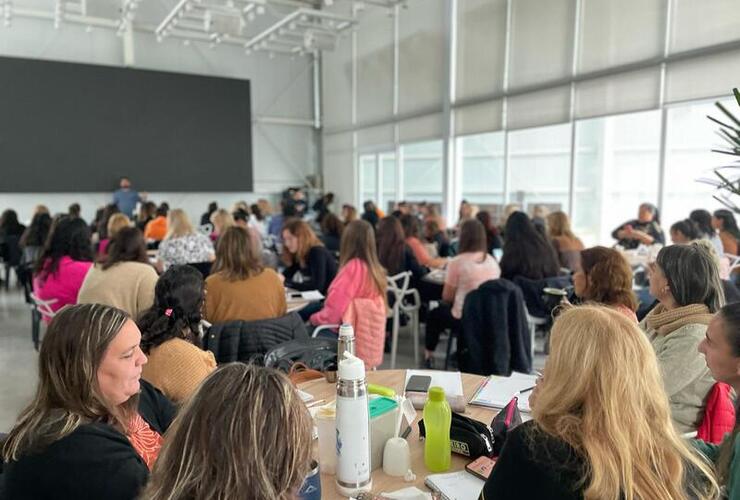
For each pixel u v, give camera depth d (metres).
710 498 0.89
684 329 1.58
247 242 2.46
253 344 2.12
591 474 0.79
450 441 1.31
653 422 0.85
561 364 0.87
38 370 0.99
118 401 1.04
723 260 3.21
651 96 5.04
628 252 4.70
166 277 1.64
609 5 5.31
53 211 8.53
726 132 1.71
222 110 9.64
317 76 10.91
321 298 3.33
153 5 9.04
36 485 0.88
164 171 9.20
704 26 4.56
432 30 7.80
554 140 7.38
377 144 9.39
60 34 8.45
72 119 8.38
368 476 1.13
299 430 0.69
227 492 0.63
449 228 7.16
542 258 3.43
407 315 4.45
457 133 7.51
